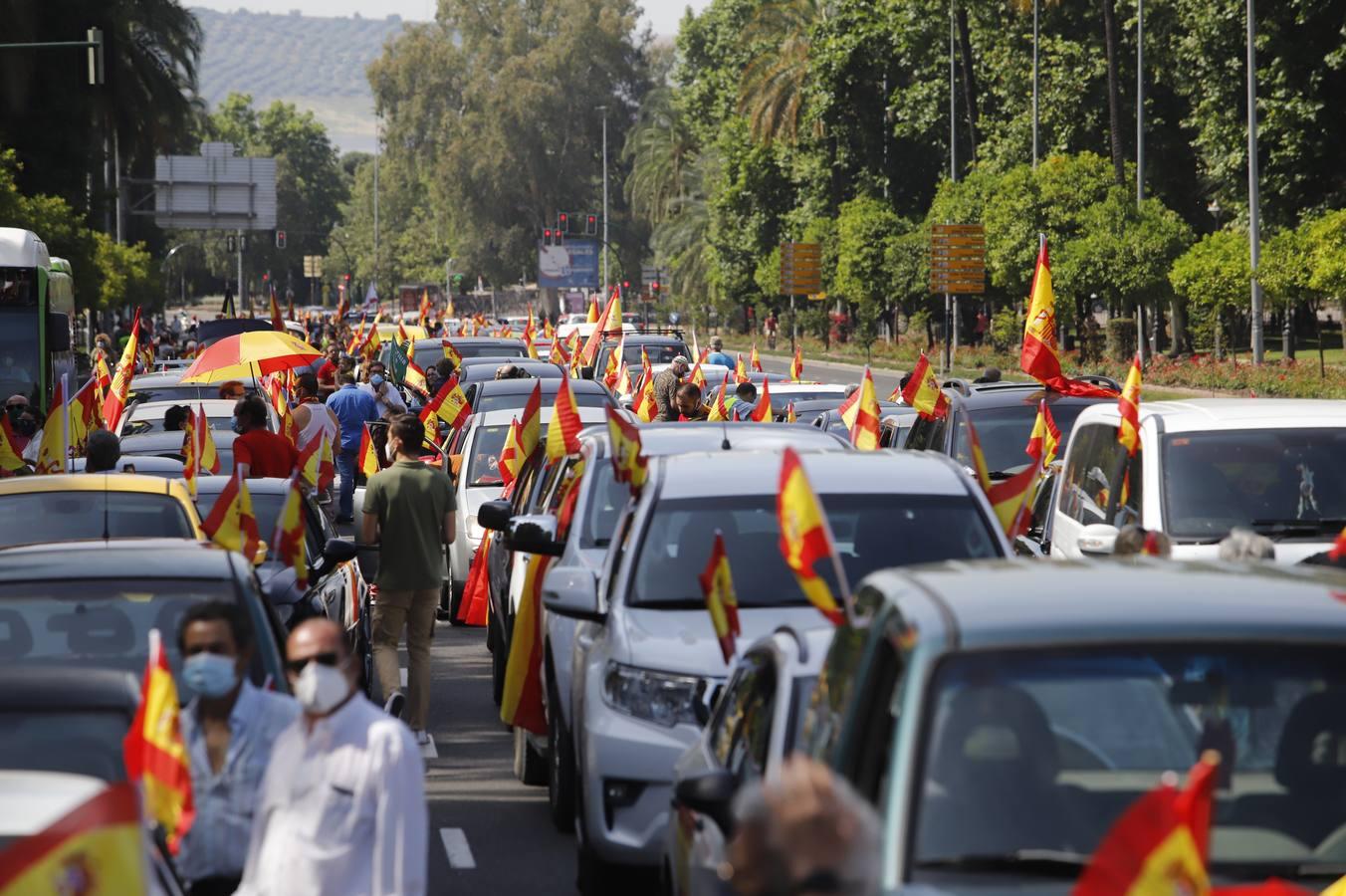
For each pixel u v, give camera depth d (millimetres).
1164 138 136125
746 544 19094
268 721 12773
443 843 20266
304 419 42500
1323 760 9742
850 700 10430
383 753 11383
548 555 22516
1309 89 104750
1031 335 31703
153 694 11914
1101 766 9602
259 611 16297
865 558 18484
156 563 16734
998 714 9609
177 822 11773
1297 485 22969
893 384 122250
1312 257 93938
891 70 172500
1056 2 137750
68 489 24328
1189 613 10102
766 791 6246
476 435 40812
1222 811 9695
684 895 12852
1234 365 100500
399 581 24984
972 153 154250
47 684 13453
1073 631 9898
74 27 123750
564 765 20438
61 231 104875
